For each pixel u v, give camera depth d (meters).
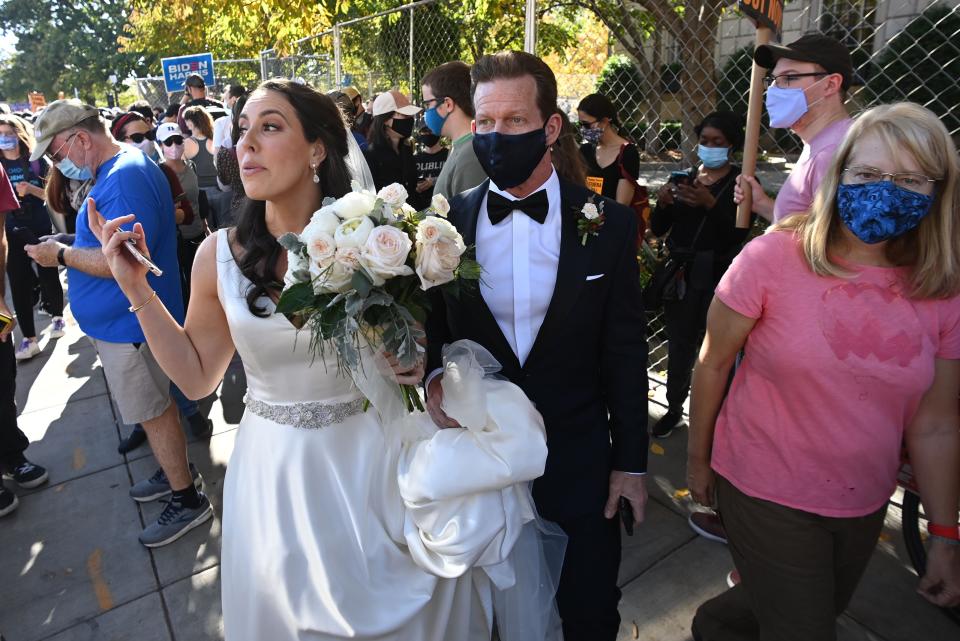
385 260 1.23
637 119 9.86
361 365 1.46
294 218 1.61
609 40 11.42
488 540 1.45
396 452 1.59
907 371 1.42
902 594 2.35
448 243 1.31
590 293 1.63
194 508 2.89
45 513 3.09
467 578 1.55
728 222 3.09
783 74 2.26
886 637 2.18
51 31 50.03
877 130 1.37
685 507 2.94
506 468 1.46
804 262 1.49
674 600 2.41
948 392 1.53
